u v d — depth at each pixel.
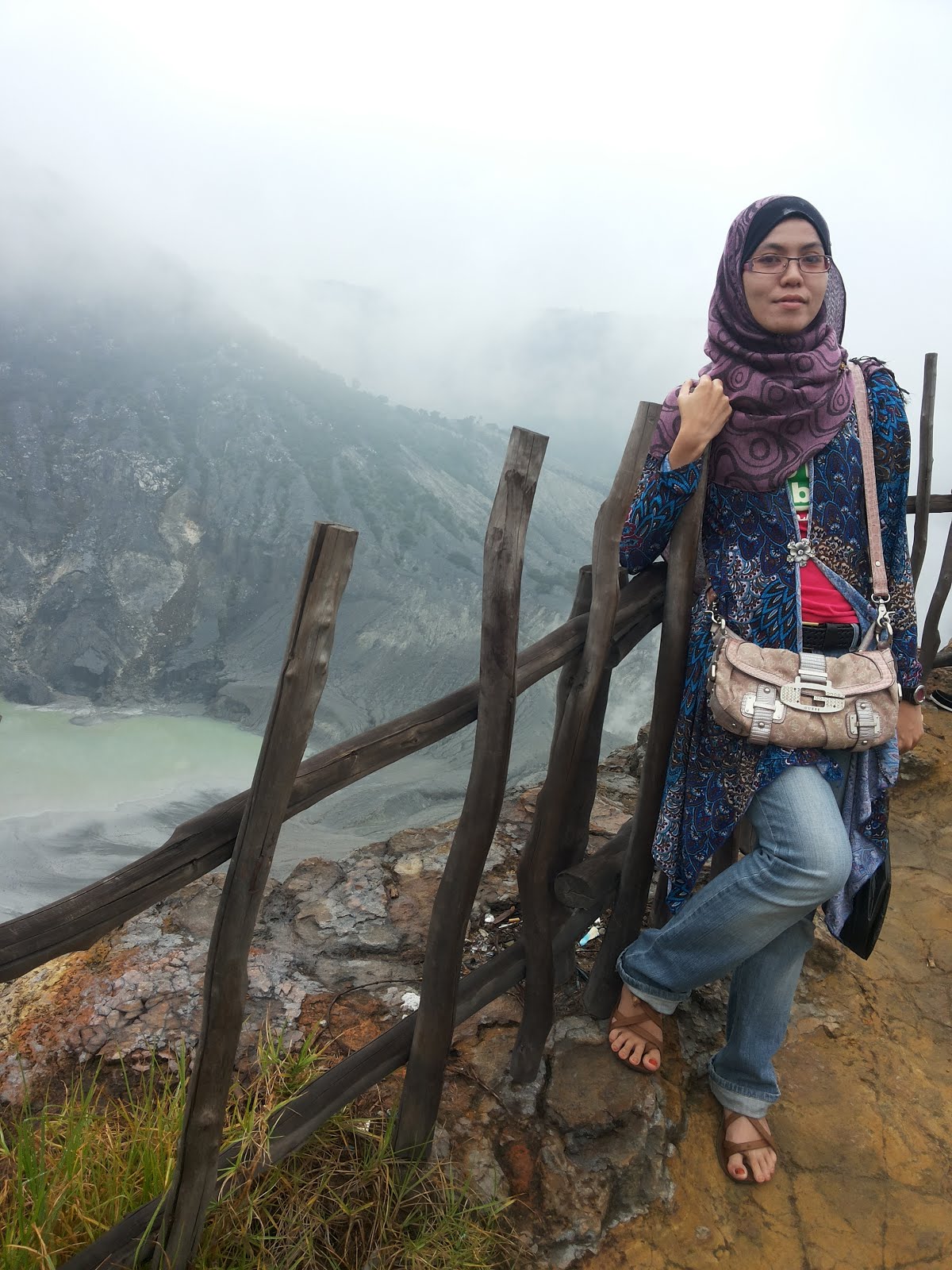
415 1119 1.49
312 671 1.03
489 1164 1.58
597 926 2.33
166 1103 1.51
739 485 1.53
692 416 1.47
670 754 1.71
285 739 1.04
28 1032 1.81
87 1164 1.36
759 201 1.49
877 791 1.53
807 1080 1.93
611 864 1.80
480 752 1.36
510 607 1.33
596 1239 1.51
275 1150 1.34
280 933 2.21
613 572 1.51
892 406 1.52
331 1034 1.85
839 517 1.50
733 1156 1.67
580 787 1.85
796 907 1.46
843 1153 1.76
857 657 1.48
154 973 1.98
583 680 1.55
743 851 1.79
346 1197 1.45
